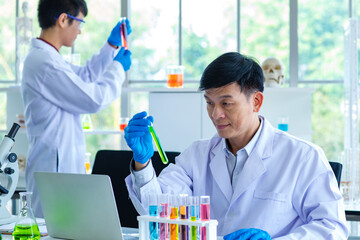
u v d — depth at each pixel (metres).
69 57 4.63
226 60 1.87
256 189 2.04
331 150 5.21
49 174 1.88
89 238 1.87
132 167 2.03
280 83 4.42
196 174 2.22
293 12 5.03
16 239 1.91
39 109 3.27
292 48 5.04
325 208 1.89
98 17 5.38
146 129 1.92
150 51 5.32
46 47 3.31
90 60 3.82
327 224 1.84
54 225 1.95
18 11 5.55
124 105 5.26
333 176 1.98
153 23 5.29
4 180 2.48
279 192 2.00
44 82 3.22
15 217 2.45
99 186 1.76
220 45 5.20
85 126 4.62
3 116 5.67
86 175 1.79
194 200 1.60
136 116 1.95
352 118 3.96
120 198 2.65
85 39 5.40
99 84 3.38
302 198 1.98
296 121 4.51
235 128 1.92
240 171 2.10
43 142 3.28
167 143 4.55
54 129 3.29
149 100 4.59
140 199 2.03
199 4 5.21
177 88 4.50
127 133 1.93
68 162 3.34
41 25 3.35
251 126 2.06
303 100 4.51
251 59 1.93
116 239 1.80
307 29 5.14
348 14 5.09
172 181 2.19
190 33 5.23
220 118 1.90
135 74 5.36
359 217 2.70
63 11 3.29
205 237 1.56
